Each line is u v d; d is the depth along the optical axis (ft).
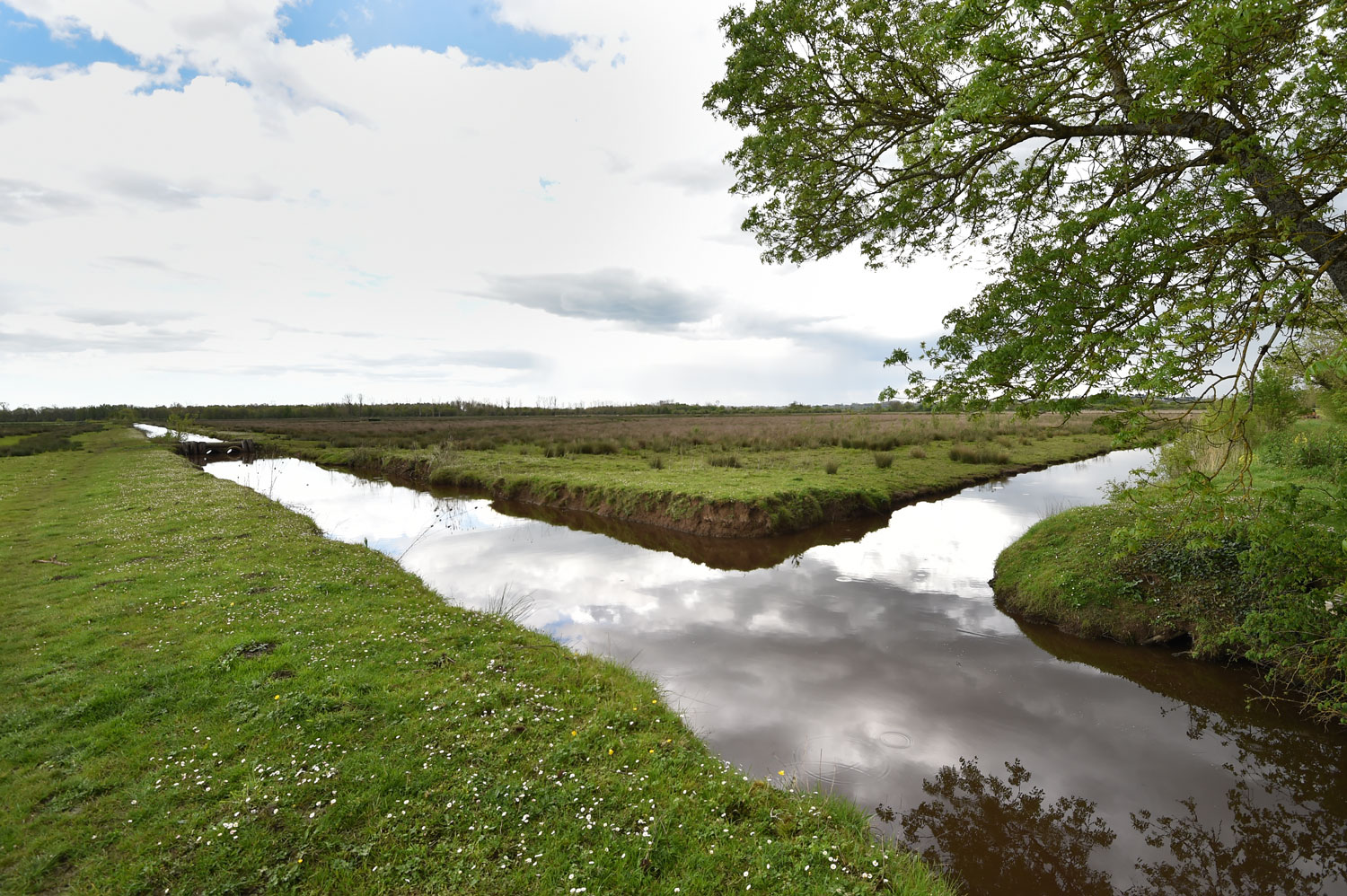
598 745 20.24
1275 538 22.07
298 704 21.26
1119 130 20.62
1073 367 16.83
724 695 27.66
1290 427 61.41
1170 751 23.77
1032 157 25.05
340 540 55.11
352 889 13.94
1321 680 24.14
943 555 51.55
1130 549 20.34
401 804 16.63
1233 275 15.81
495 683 24.00
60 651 26.07
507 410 413.18
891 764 22.77
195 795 16.87
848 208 29.89
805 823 17.19
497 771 18.21
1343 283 16.17
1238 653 28.99
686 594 42.22
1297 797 21.20
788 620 37.22
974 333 18.75
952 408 19.80
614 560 51.21
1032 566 40.42
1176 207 15.78
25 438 180.55
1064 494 75.87
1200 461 52.49
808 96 27.37
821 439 123.54
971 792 21.29
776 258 33.35
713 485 69.10
